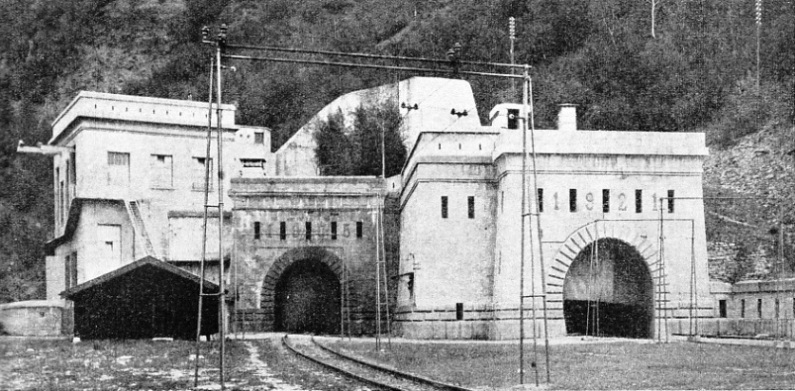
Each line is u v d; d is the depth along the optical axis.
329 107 101.69
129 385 29.89
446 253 63.47
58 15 105.25
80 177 71.12
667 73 100.44
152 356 42.53
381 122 95.12
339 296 74.06
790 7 99.69
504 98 105.81
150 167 74.19
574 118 67.19
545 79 106.44
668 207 62.09
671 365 37.00
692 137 62.81
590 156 61.66
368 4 121.00
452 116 88.81
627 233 61.31
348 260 72.12
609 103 100.38
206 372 34.84
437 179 64.00
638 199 61.91
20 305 65.56
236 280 70.94
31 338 58.00
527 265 60.38
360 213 72.69
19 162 90.69
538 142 61.38
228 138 78.81
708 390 27.22
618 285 64.19
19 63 99.50
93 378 32.31
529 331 59.72
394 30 119.12
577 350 47.25
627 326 63.72
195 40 116.81
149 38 114.94
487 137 65.69
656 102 99.00
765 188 81.94
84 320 53.44
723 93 96.31
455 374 33.97
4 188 88.44
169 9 117.44
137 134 73.81
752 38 99.06
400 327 68.12
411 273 64.69
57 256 77.19
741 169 85.88
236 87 114.44
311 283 75.62
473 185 64.31
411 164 66.69
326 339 61.25
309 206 72.19
